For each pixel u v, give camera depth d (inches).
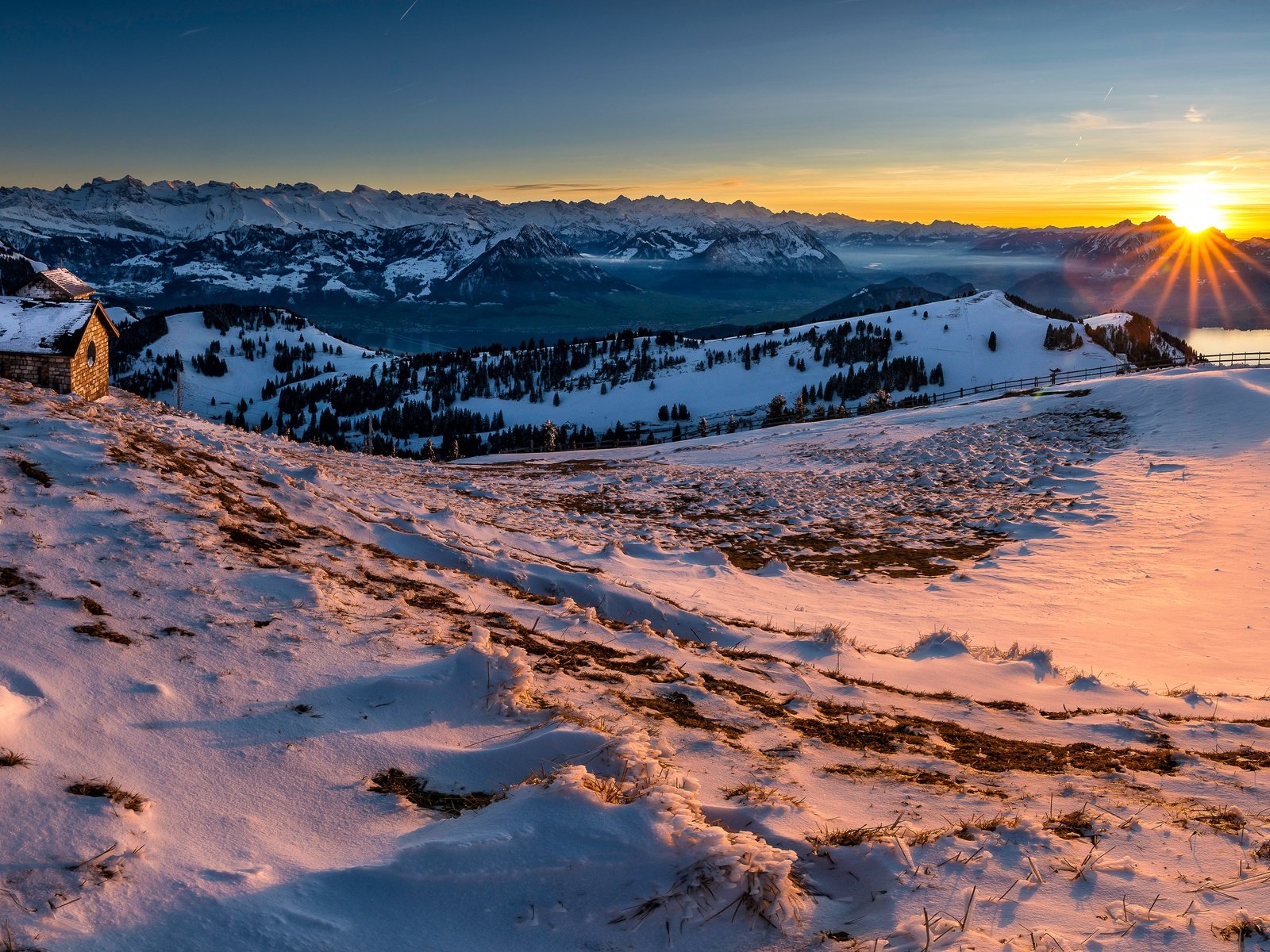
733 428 5625.0
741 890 165.2
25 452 417.7
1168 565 912.9
